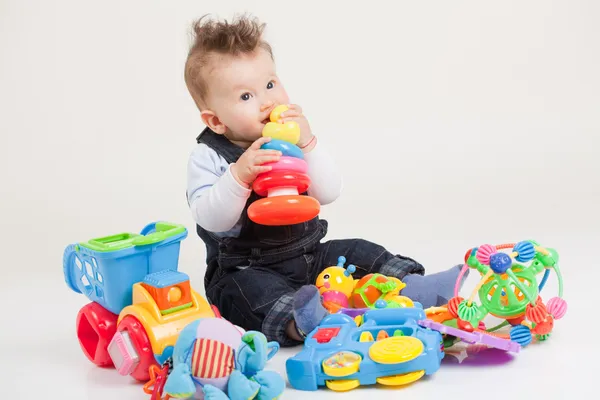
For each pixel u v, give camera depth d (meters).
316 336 1.98
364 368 1.85
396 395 1.83
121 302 2.06
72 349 2.26
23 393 1.97
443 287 2.36
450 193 3.93
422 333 1.94
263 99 2.38
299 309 2.07
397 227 3.44
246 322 2.24
